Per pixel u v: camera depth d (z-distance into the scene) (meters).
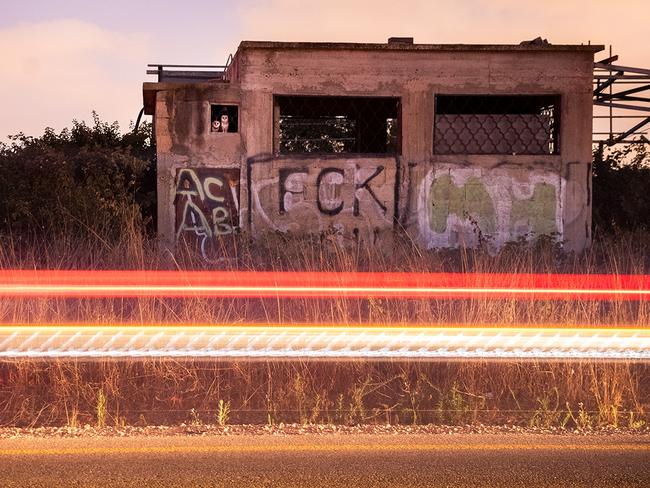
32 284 9.70
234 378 7.10
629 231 17.36
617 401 6.37
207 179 16.14
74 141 18.50
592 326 8.09
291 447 5.04
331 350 7.11
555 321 8.11
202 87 16.05
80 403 6.49
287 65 16.22
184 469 4.57
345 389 7.01
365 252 13.83
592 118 16.59
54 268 11.00
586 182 16.64
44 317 7.94
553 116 17.05
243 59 16.12
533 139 17.08
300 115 19.86
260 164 16.20
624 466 4.73
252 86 16.16
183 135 16.06
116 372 6.86
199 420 5.98
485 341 7.48
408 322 8.09
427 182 16.42
